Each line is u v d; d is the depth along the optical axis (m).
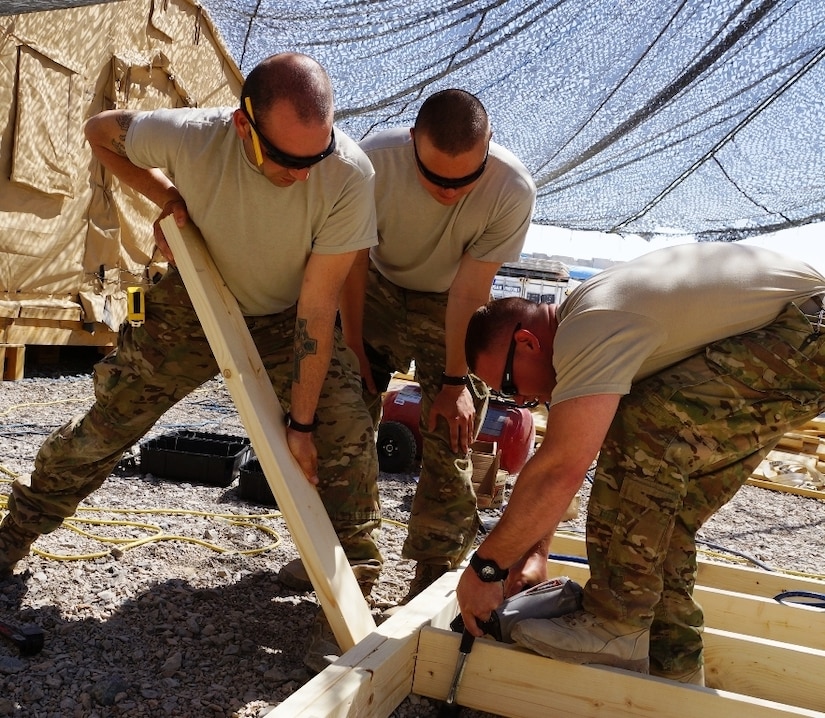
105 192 8.69
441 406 3.36
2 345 7.89
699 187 8.70
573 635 2.33
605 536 2.43
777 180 8.20
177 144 2.56
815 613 3.06
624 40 7.05
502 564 2.27
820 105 7.14
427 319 3.53
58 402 7.20
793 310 2.38
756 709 2.19
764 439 2.42
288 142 2.29
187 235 2.66
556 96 7.80
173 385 2.90
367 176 2.62
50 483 3.01
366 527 2.81
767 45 6.75
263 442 2.48
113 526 4.01
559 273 12.54
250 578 3.53
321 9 7.20
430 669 2.49
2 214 7.64
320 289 2.63
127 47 8.50
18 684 2.42
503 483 5.55
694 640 2.62
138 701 2.39
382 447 6.36
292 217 2.55
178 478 5.08
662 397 2.34
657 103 7.64
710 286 2.34
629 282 2.31
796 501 6.95
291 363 2.97
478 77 7.74
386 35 7.38
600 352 2.16
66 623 2.86
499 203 3.20
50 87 7.78
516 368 2.43
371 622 2.61
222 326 2.56
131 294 2.83
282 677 2.60
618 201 9.38
